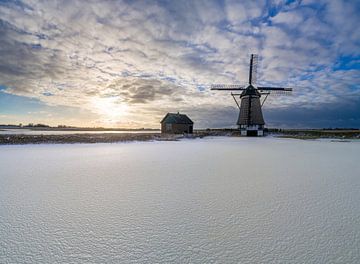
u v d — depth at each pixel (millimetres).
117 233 3000
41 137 20250
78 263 2367
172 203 4168
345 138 33188
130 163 8789
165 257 2467
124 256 2486
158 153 12344
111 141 21781
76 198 4441
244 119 37781
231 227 3176
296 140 27812
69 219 3432
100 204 4102
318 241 2793
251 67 37344
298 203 4172
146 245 2707
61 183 5613
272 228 3143
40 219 3426
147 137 26734
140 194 4723
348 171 7250
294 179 6102
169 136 31266
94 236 2920
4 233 2980
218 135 42406
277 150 14297
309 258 2441
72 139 20734
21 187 5238
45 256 2482
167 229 3113
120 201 4273
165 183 5648
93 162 9000
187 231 3055
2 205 4027
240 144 19875
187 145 18484
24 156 10758
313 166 8188
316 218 3488
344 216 3566
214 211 3771
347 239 2842
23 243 2740
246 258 2443
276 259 2424
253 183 5668
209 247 2656
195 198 4469
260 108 37344
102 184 5527
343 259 2428
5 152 12406
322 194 4738
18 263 2357
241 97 38281
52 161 9227
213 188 5199
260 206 4012
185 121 42938
